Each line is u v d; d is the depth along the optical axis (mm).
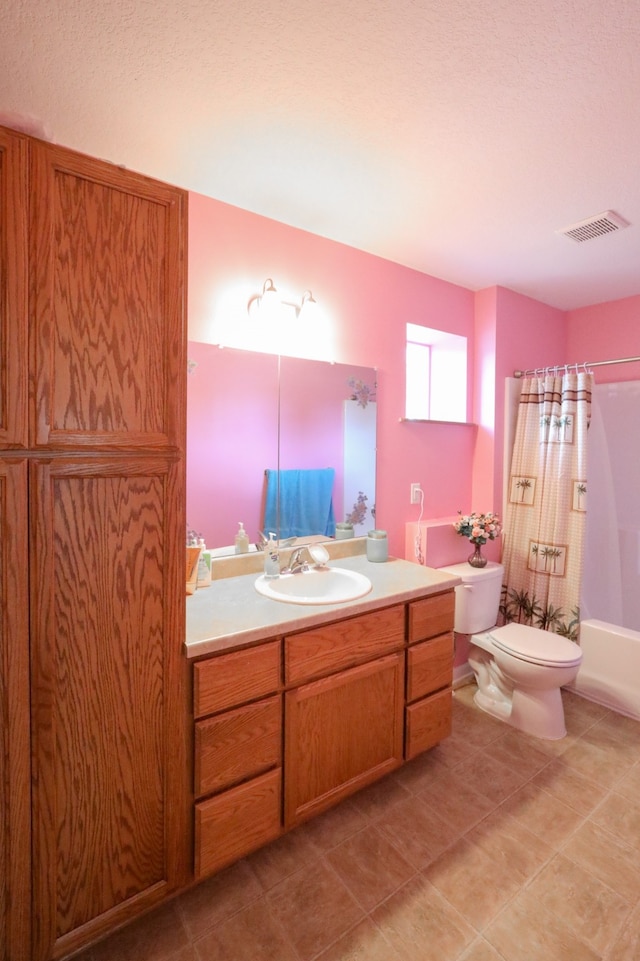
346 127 1377
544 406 2588
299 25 1032
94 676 1102
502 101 1258
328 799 1535
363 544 2285
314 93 1240
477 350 2730
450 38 1064
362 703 1614
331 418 2148
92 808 1121
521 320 2783
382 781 1809
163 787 1223
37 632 1018
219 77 1184
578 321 3043
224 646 1277
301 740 1455
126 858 1179
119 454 1099
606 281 2580
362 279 2223
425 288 2480
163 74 1173
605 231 2018
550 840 1521
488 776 1836
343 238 2098
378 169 1589
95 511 1083
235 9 990
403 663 1729
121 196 1082
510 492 2738
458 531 2467
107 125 1375
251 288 1890
